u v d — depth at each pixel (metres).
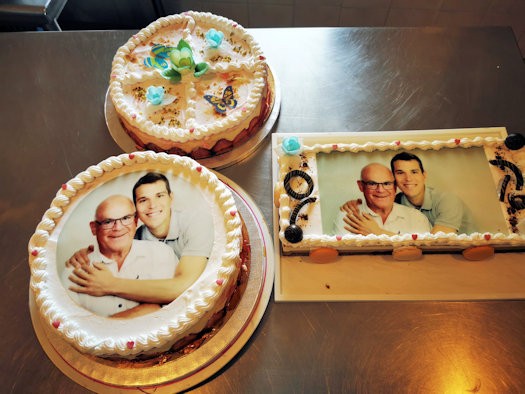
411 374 0.52
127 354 0.49
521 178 0.60
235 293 0.56
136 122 0.64
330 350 0.54
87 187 0.59
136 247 0.54
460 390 0.51
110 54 0.79
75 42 0.80
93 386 0.51
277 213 0.62
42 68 0.78
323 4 1.15
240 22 1.21
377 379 0.52
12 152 0.70
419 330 0.55
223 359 0.52
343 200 0.59
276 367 0.53
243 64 0.69
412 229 0.57
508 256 0.59
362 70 0.76
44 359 0.54
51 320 0.50
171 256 0.54
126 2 1.04
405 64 0.77
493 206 0.58
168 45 0.74
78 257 0.54
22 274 0.60
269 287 0.57
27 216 0.65
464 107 0.72
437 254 0.60
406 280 0.58
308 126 0.71
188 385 0.51
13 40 0.81
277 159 0.66
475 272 0.58
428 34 0.80
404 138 0.67
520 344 0.53
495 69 0.76
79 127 0.72
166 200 0.58
